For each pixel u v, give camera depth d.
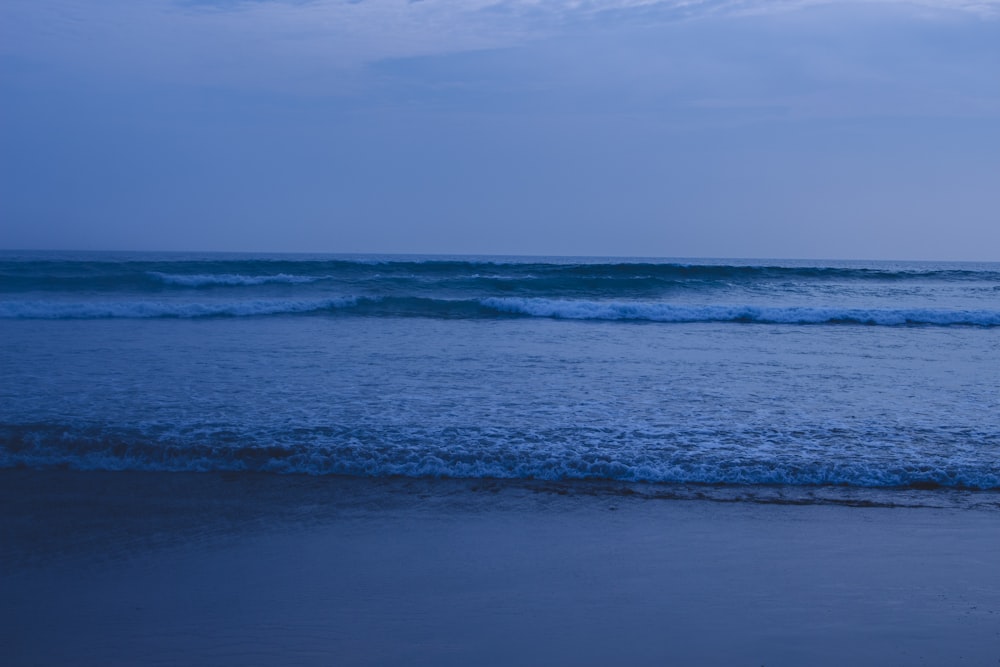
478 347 14.85
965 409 9.55
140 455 7.28
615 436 8.05
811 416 9.08
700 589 4.78
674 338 16.98
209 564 5.14
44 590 4.75
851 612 4.47
